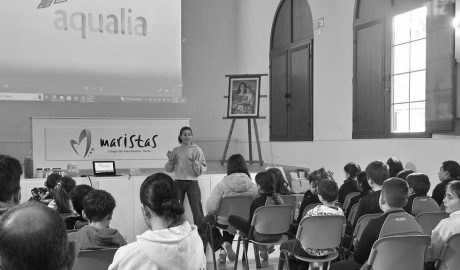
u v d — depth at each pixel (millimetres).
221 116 10734
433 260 2518
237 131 10711
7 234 796
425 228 3006
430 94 4902
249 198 4273
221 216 4355
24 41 7496
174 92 8383
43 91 7602
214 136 10688
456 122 4617
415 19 5324
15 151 9273
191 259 1689
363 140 6082
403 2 5457
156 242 1638
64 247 848
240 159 4523
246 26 10203
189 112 10539
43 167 6250
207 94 10656
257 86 8422
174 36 8375
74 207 2963
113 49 8008
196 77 10586
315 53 7375
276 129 8859
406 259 2402
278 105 8766
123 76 8070
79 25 7816
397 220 2504
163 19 8312
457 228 2418
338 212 3195
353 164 4652
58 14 7695
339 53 6707
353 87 6336
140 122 6641
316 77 7352
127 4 8102
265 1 9203
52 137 6297
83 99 7828
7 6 7406
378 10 5902
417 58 5297
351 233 3711
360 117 6227
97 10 7930
